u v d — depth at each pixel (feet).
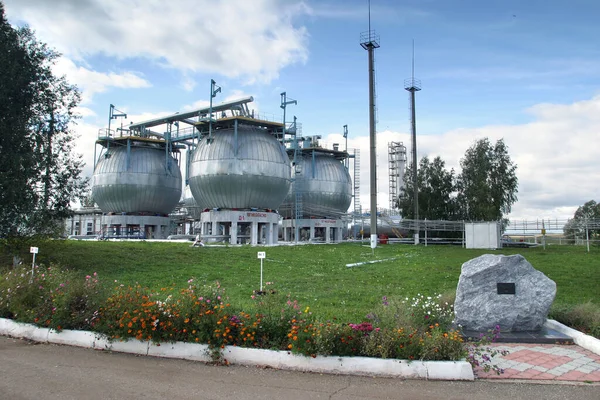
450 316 33.68
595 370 27.48
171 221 205.57
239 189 135.03
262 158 137.69
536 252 121.60
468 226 143.13
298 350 27.25
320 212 185.37
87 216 238.48
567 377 26.25
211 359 28.86
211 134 140.36
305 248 119.75
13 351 30.96
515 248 143.84
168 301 32.50
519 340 33.94
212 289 35.58
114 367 27.53
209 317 30.07
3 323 36.17
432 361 26.27
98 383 24.52
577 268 76.64
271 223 141.08
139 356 30.04
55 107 70.13
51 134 69.36
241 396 22.79
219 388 23.97
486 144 184.96
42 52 69.46
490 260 37.06
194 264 76.13
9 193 60.54
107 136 164.76
